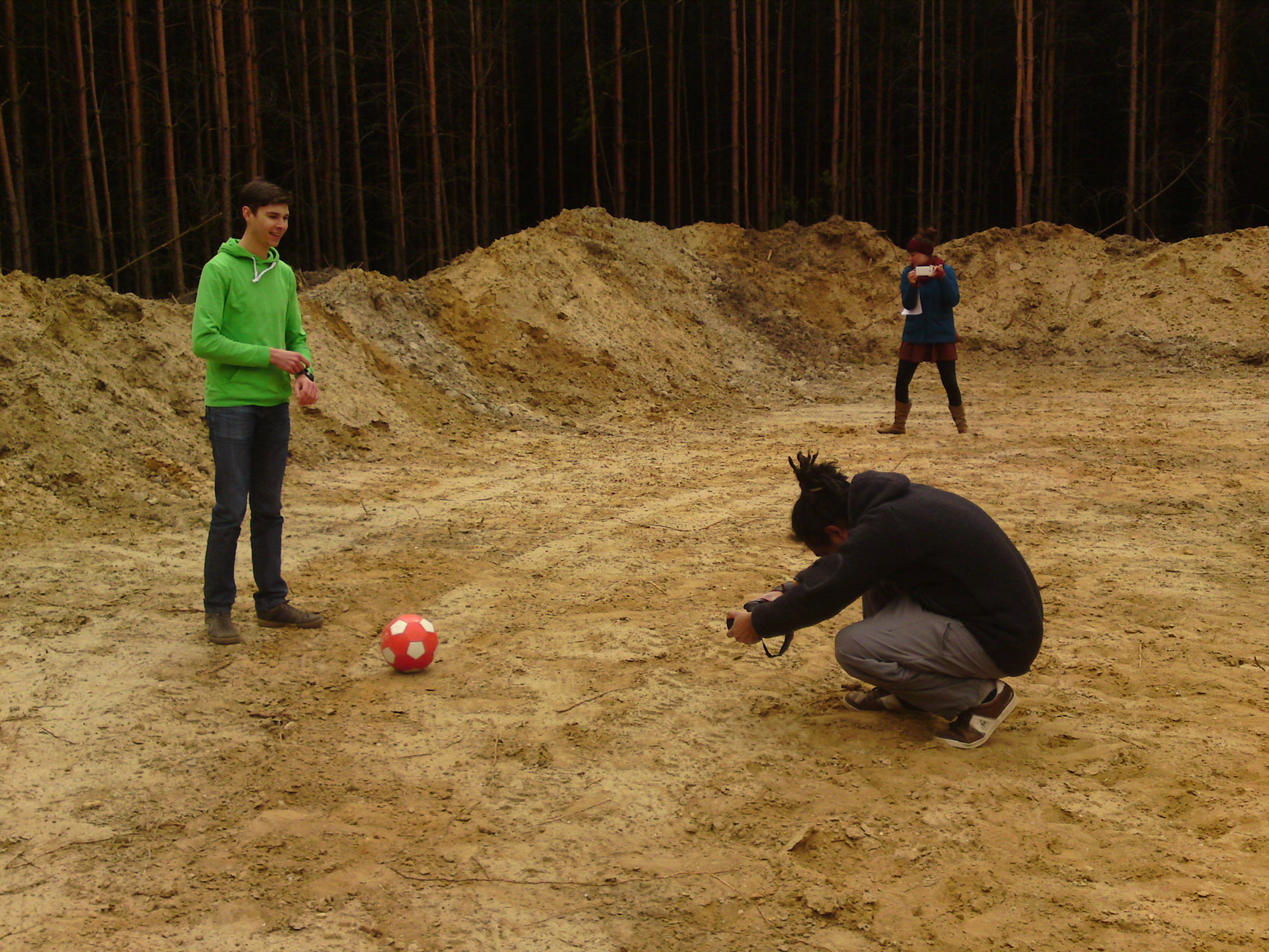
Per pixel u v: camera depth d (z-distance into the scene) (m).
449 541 6.62
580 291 14.03
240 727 3.91
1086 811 3.25
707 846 3.09
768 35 25.73
